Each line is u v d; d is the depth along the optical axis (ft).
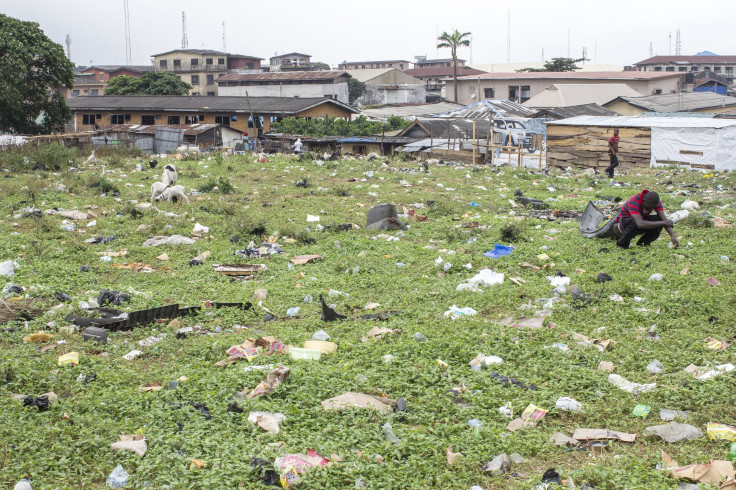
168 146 152.87
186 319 31.37
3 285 34.96
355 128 174.09
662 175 86.43
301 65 350.84
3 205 56.70
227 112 176.55
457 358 25.59
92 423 20.51
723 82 306.35
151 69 313.32
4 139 106.11
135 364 26.16
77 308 32.12
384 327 29.53
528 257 41.65
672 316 29.84
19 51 129.90
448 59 431.43
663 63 374.22
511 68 350.43
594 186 76.18
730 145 90.02
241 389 23.20
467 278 38.22
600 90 203.72
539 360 25.11
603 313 30.63
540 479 17.35
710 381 22.24
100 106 192.95
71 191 63.77
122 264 40.88
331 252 44.75
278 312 32.94
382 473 17.61
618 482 16.90
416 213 58.13
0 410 21.16
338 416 21.03
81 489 17.38
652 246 43.11
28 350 26.84
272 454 18.45
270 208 59.47
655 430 19.56
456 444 19.16
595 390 22.50
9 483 17.16
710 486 16.34
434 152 121.39
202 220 52.75
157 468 18.01
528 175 84.02
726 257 39.86
